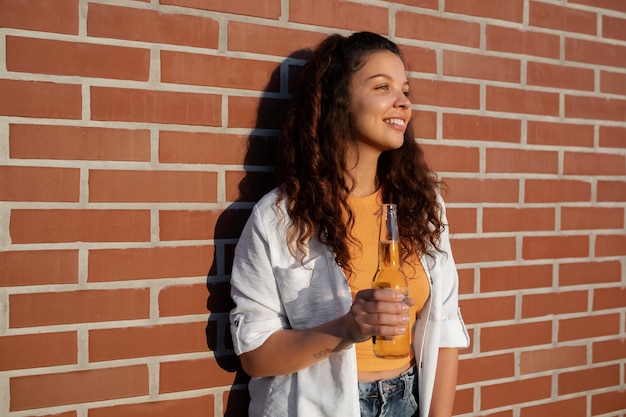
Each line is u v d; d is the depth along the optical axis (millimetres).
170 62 1587
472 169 2004
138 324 1569
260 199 1620
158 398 1596
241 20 1668
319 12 1769
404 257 1613
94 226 1518
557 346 2174
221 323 1671
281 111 1727
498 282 2055
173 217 1603
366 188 1641
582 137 2213
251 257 1497
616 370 2293
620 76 2285
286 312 1501
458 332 1670
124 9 1536
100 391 1533
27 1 1440
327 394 1446
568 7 2172
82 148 1501
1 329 1438
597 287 2258
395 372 1538
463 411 1999
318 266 1499
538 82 2121
